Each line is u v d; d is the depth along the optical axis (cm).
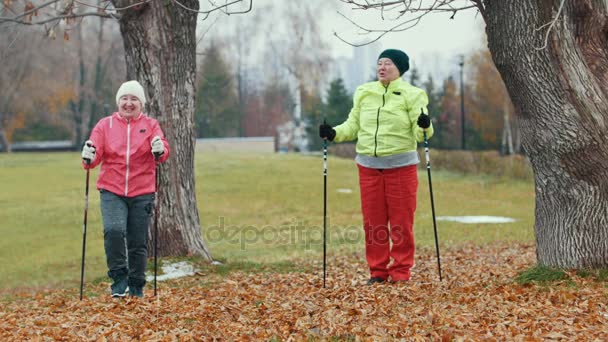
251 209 2412
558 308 568
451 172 3506
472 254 1172
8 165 4091
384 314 569
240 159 4291
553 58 651
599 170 660
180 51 959
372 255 758
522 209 2262
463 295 635
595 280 647
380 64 734
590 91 655
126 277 692
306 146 7081
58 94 6341
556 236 687
